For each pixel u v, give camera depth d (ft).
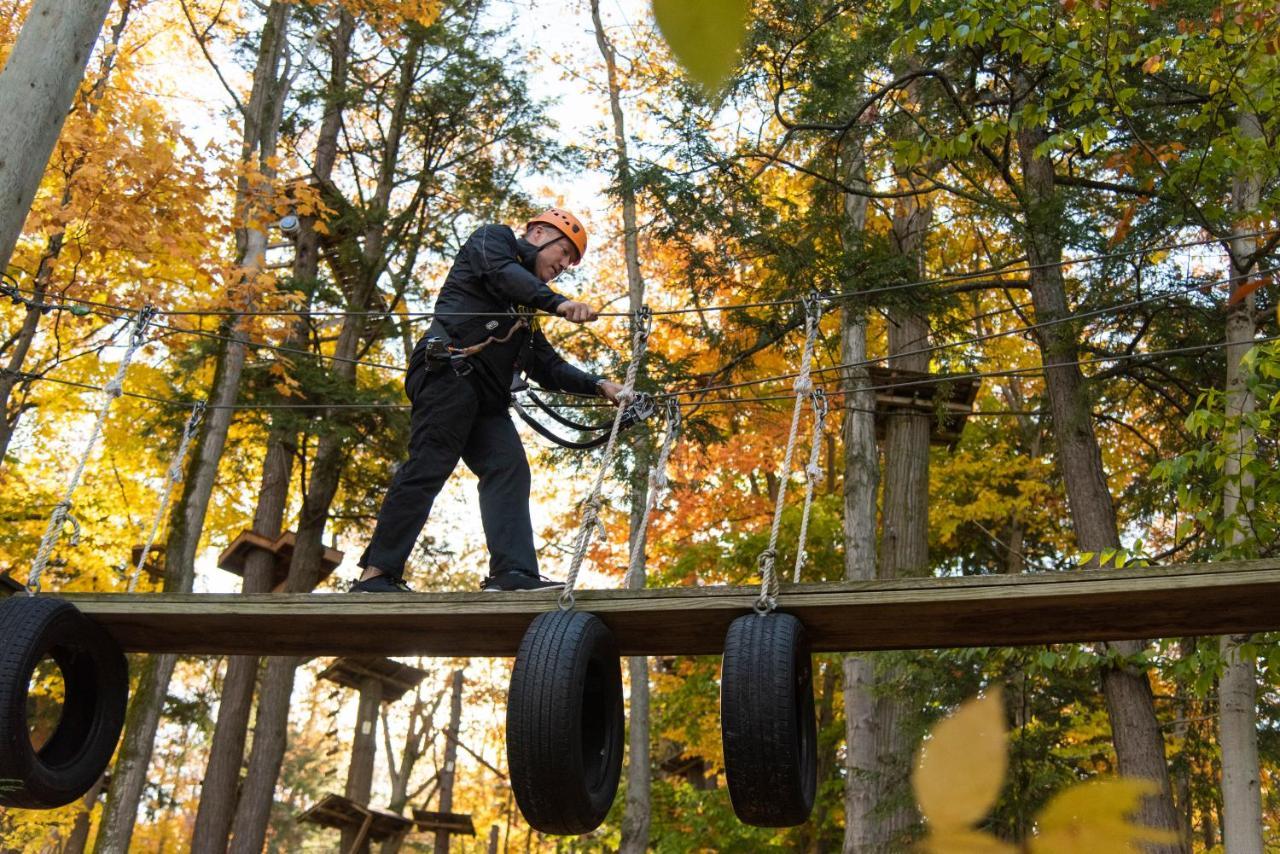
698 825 59.82
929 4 28.89
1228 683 29.22
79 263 36.04
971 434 60.49
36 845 58.49
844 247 39.04
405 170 63.05
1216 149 26.99
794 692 12.10
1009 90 34.73
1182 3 31.22
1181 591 11.87
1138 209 34.32
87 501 58.49
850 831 38.34
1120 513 54.75
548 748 12.06
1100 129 27.17
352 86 60.34
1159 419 41.32
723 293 49.14
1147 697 31.17
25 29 21.47
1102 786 1.50
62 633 14.47
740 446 61.82
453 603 13.65
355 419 54.44
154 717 43.80
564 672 12.26
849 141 40.09
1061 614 12.67
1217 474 34.45
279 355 52.80
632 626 13.62
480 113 59.52
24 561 57.77
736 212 39.93
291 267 57.77
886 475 44.62
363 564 15.47
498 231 16.15
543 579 15.46
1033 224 34.88
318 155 61.41
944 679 35.42
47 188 38.01
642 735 51.06
